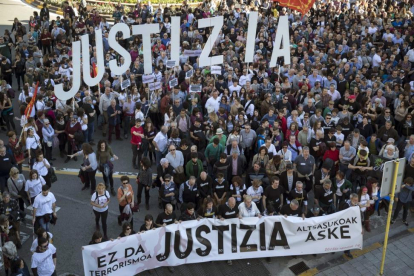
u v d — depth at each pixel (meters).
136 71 21.89
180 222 12.16
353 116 17.81
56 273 11.98
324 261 13.04
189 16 29.42
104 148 14.85
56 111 18.06
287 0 27.05
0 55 22.58
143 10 30.17
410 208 15.15
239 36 26.25
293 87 20.52
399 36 26.44
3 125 19.36
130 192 13.24
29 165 15.70
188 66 21.23
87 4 33.75
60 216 14.44
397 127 18.81
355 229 12.91
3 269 10.98
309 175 14.58
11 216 12.59
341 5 32.91
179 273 12.36
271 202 13.30
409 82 22.23
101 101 18.47
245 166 16.31
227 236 12.47
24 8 34.88
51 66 21.86
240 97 18.88
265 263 12.87
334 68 21.83
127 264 11.80
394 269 12.86
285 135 16.84
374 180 13.96
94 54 22.11
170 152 14.60
